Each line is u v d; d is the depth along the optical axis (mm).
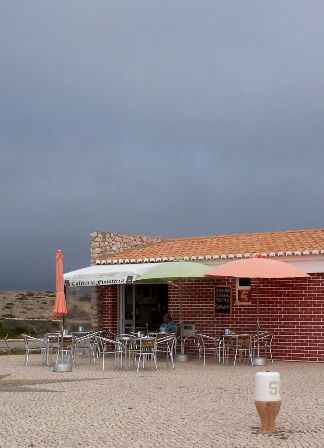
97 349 24453
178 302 26516
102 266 27266
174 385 17000
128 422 11961
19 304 70250
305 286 23734
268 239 27172
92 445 10203
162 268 22625
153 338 21141
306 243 24906
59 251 22641
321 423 11734
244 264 21609
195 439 10539
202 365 22484
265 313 24438
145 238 32031
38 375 19609
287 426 11492
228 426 11531
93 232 29125
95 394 15484
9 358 26359
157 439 10570
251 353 22828
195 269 22281
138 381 17922
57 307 22156
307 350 23547
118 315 28438
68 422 12016
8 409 13438
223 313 25375
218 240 28938
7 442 10445
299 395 15055
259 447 9984
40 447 10094
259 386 11102
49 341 23203
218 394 15320
